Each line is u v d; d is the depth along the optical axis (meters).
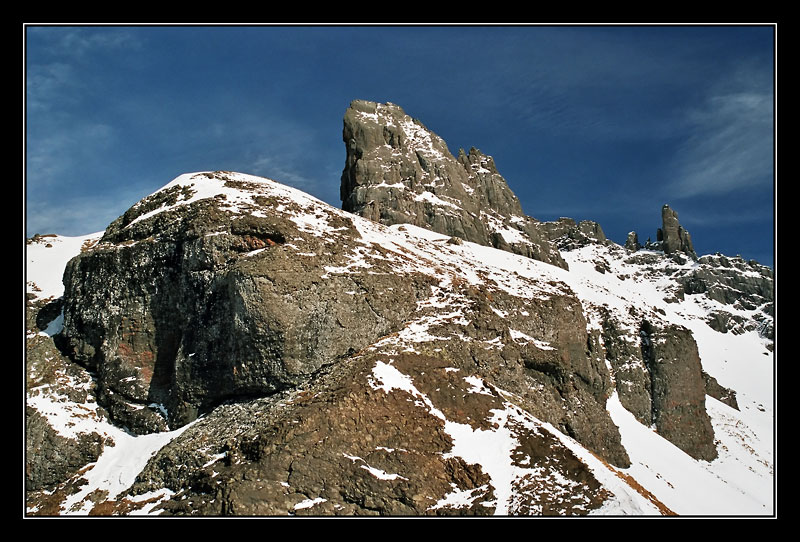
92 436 38.50
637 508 29.20
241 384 36.38
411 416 33.50
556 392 45.84
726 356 138.75
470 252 68.44
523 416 35.38
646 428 58.16
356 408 32.91
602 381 55.06
